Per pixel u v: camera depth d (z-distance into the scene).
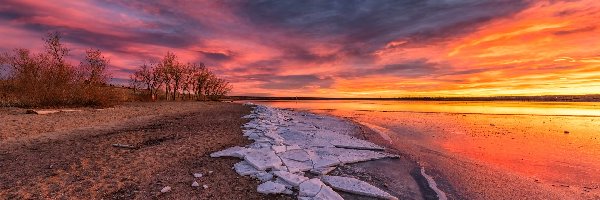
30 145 9.33
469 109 40.91
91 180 6.25
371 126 18.42
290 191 5.98
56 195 5.43
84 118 16.09
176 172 6.97
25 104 20.27
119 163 7.52
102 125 14.10
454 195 6.43
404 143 12.48
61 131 11.98
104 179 6.34
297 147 9.83
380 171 7.98
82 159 7.80
